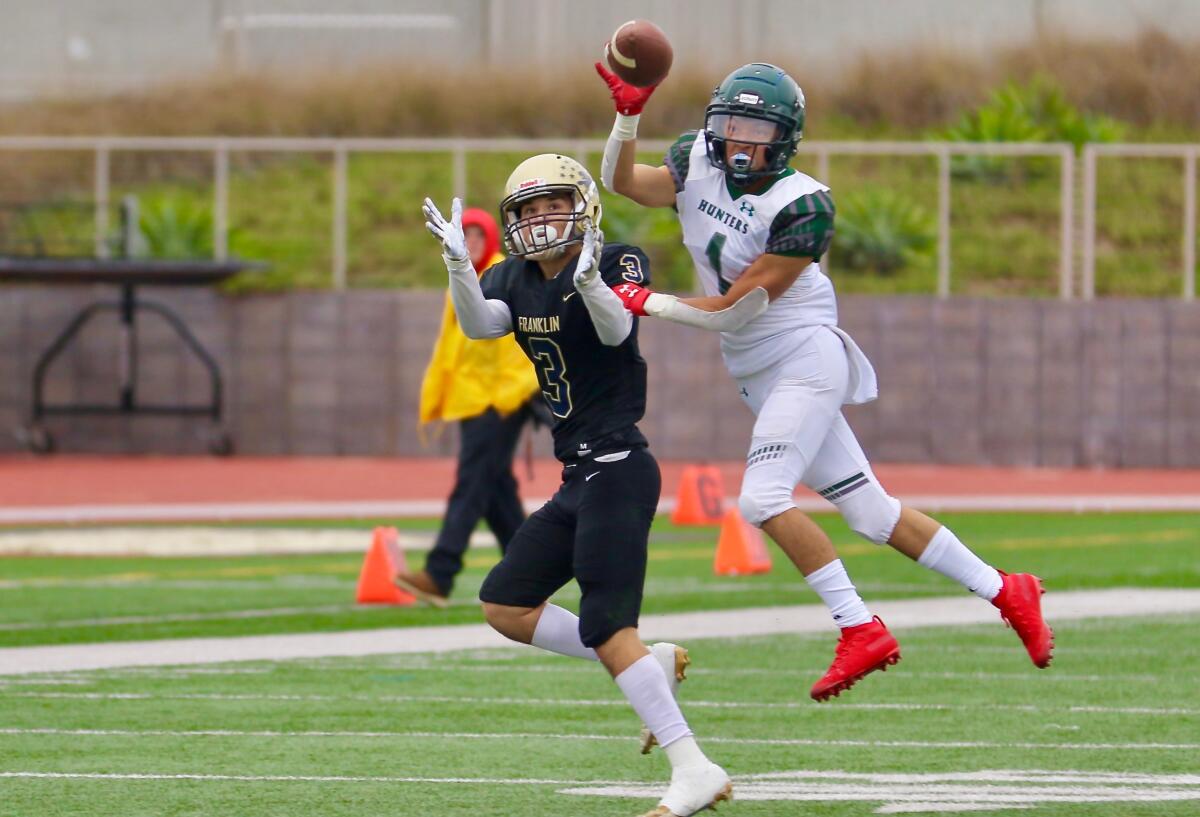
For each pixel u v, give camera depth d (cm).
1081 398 9112
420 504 7306
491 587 2272
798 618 4044
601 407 2152
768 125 2416
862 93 10781
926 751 2548
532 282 2195
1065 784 2302
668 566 5150
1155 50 10994
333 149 9338
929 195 9556
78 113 10631
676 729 2048
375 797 2233
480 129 10588
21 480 8156
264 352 9269
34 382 9106
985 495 7719
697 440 9100
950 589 4591
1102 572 4881
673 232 9319
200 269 8519
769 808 2159
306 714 2866
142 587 4716
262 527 6462
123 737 2655
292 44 11425
